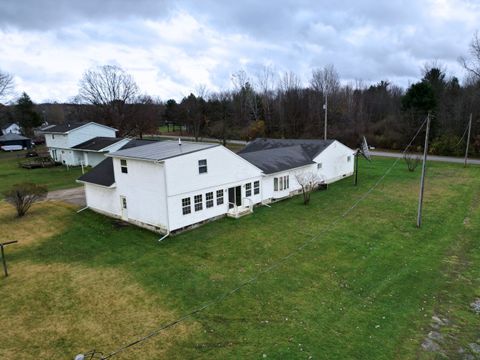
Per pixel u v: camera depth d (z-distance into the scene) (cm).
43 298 1236
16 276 1406
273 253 1596
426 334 1018
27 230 1938
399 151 5306
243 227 1948
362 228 1919
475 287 1280
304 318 1095
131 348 967
